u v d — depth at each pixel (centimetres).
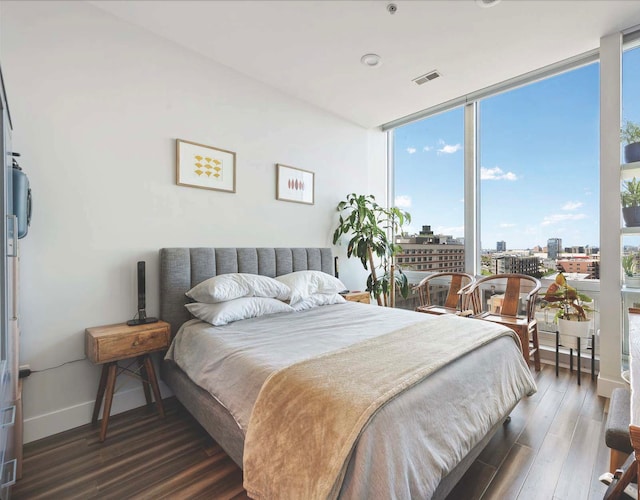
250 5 212
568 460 165
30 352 189
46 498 142
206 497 142
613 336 237
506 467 160
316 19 224
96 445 182
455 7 212
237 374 149
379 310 262
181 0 207
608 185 242
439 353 148
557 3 208
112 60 221
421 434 112
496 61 275
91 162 212
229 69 284
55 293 198
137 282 229
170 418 212
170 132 248
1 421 105
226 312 216
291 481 105
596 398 234
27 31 191
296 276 286
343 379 120
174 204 250
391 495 94
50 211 197
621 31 238
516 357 188
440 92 330
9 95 185
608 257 241
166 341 211
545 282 314
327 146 374
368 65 281
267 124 313
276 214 321
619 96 237
